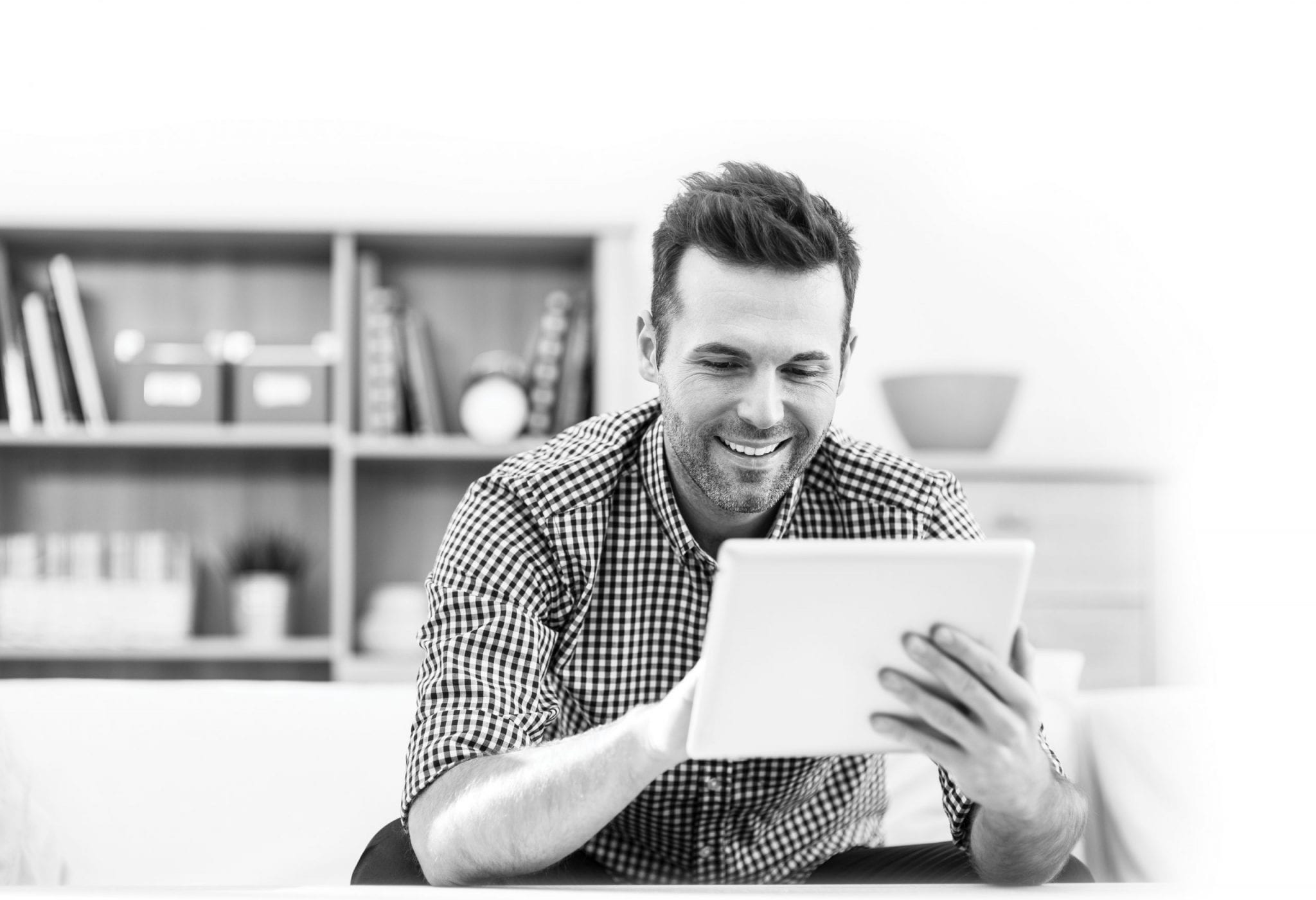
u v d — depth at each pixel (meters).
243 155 3.04
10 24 2.98
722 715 0.88
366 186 3.06
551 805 1.00
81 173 3.00
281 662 2.93
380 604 2.85
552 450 1.35
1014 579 0.87
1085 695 1.80
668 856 1.35
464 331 3.10
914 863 1.31
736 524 1.30
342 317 2.85
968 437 2.75
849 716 0.90
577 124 3.09
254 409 2.87
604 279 2.88
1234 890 0.87
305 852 1.57
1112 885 0.89
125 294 3.04
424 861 1.09
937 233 3.15
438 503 3.04
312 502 3.04
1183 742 1.67
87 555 2.79
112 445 2.83
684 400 1.19
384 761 1.63
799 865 1.36
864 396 3.11
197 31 3.03
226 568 3.00
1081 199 3.15
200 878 1.54
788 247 1.15
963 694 0.88
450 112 3.08
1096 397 3.11
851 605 0.86
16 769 1.40
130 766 1.59
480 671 1.20
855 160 3.14
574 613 1.30
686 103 3.11
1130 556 2.70
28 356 2.82
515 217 3.06
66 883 1.44
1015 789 0.92
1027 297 3.14
